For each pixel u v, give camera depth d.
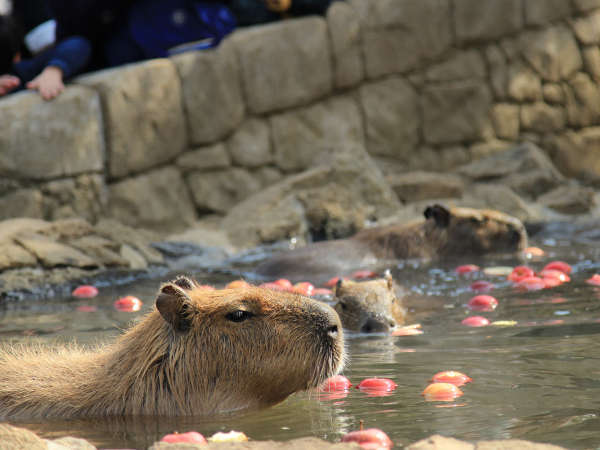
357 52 20.38
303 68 19.61
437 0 21.03
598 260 13.23
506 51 21.89
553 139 22.45
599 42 22.97
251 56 19.02
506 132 22.02
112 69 17.33
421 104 21.30
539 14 22.17
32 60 17.33
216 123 18.55
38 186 16.02
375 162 20.64
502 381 6.45
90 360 6.34
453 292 11.13
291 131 19.70
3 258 12.37
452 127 21.52
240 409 5.96
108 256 13.83
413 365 7.21
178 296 5.88
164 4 17.88
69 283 12.61
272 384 5.91
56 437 5.43
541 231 16.89
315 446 4.64
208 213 18.69
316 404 6.04
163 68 17.58
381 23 20.56
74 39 16.88
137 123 17.22
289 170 19.70
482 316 9.42
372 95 20.77
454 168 21.52
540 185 19.86
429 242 14.57
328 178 18.09
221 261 15.13
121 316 9.94
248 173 19.19
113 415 5.89
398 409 5.78
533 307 9.73
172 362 5.91
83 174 16.47
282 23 19.53
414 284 11.95
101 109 16.73
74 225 14.45
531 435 5.02
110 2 17.08
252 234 16.91
